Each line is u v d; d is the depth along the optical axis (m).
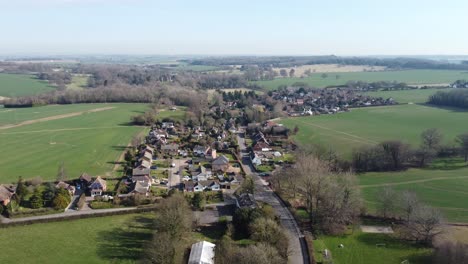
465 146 182.62
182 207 107.38
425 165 175.88
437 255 93.00
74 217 116.50
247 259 81.81
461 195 138.25
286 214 121.75
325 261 93.94
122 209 123.62
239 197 127.38
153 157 188.12
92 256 94.00
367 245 103.12
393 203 120.00
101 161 178.12
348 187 118.62
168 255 88.00
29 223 112.25
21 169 164.00
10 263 90.25
